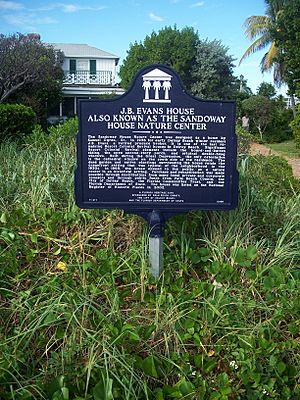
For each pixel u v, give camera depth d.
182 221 4.08
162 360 2.77
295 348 2.96
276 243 3.98
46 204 4.56
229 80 38.41
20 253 3.80
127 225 4.11
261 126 29.27
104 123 3.50
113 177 3.57
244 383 2.67
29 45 27.45
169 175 3.57
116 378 2.51
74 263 3.69
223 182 3.58
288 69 22.94
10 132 10.00
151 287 3.50
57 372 2.63
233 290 3.41
